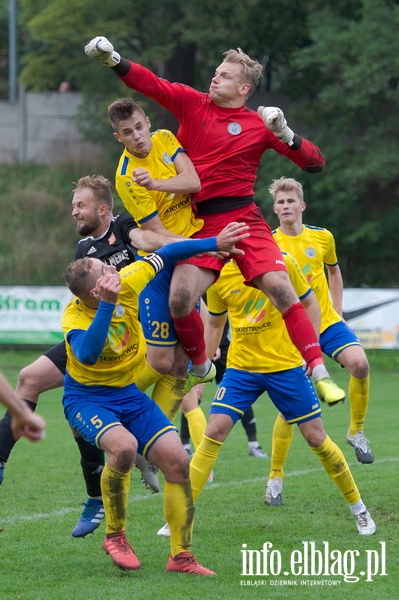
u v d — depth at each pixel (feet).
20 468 51.42
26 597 27.48
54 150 186.39
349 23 148.15
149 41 167.94
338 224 159.63
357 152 152.76
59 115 191.01
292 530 36.32
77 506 41.09
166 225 33.40
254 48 171.83
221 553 33.04
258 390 37.17
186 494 29.96
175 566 30.50
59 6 163.43
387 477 46.75
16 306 117.70
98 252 34.76
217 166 32.81
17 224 162.30
